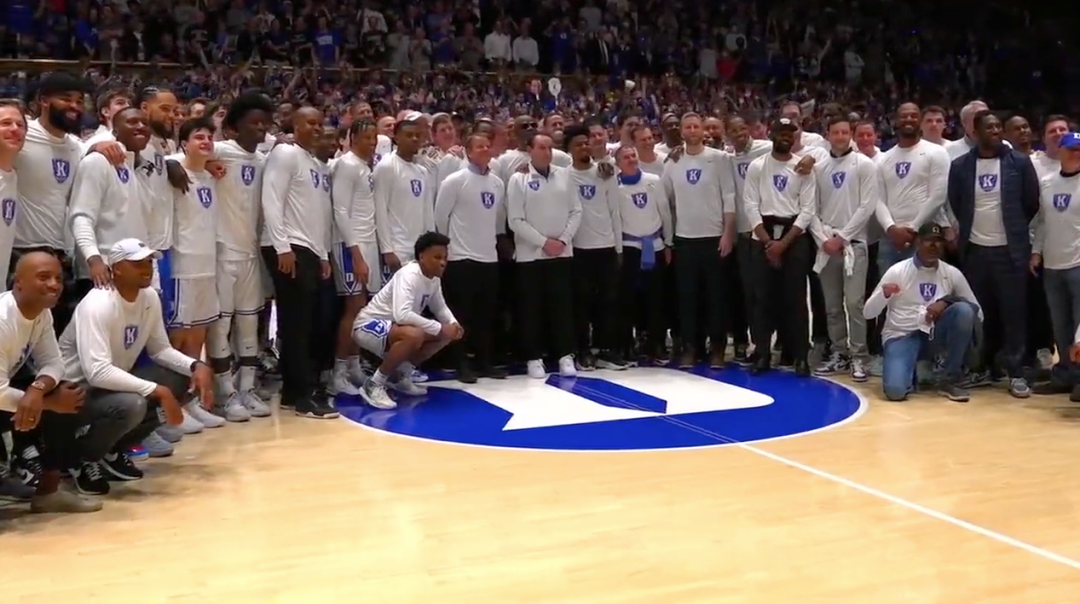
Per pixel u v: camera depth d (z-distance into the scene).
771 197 6.08
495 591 2.94
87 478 3.92
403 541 3.37
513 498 3.84
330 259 5.64
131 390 3.79
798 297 6.14
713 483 4.01
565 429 4.95
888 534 3.40
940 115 6.34
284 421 5.18
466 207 5.95
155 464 4.36
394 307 5.39
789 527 3.48
